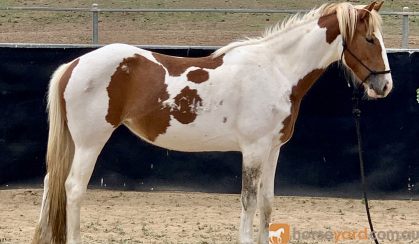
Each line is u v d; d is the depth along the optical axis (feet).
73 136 22.11
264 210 22.82
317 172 32.07
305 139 31.94
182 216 29.60
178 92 22.00
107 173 32.45
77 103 21.84
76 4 56.75
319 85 31.60
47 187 22.44
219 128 22.12
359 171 31.99
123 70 22.03
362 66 22.45
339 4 22.62
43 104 31.91
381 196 32.07
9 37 46.88
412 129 31.71
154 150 32.22
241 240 22.03
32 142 32.12
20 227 27.37
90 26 51.70
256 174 22.04
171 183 32.42
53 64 31.78
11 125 31.89
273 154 22.62
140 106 22.12
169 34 47.83
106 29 50.55
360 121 31.71
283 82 22.17
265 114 21.79
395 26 49.98
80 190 21.95
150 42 44.96
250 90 21.83
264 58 22.21
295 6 55.11
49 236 22.34
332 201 32.04
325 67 22.84
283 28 22.54
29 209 30.19
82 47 31.76
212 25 51.13
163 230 27.37
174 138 22.43
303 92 22.67
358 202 31.94
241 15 53.16
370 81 22.49
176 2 56.49
